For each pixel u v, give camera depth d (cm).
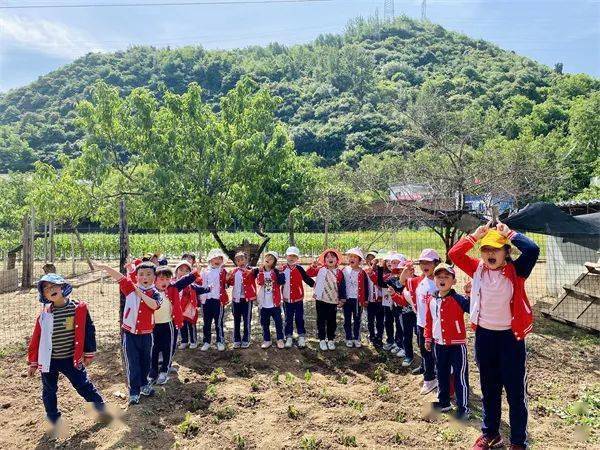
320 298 862
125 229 741
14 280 1594
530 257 434
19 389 695
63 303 572
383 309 881
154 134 1306
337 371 779
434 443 542
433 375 688
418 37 14750
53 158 7206
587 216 1136
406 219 1217
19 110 10062
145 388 648
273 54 15862
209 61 11588
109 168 1483
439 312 612
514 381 441
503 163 1288
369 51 13650
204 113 1388
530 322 439
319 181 1517
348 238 2459
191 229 1335
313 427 582
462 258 466
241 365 789
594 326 1009
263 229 1567
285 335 894
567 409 645
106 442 543
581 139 4419
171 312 710
